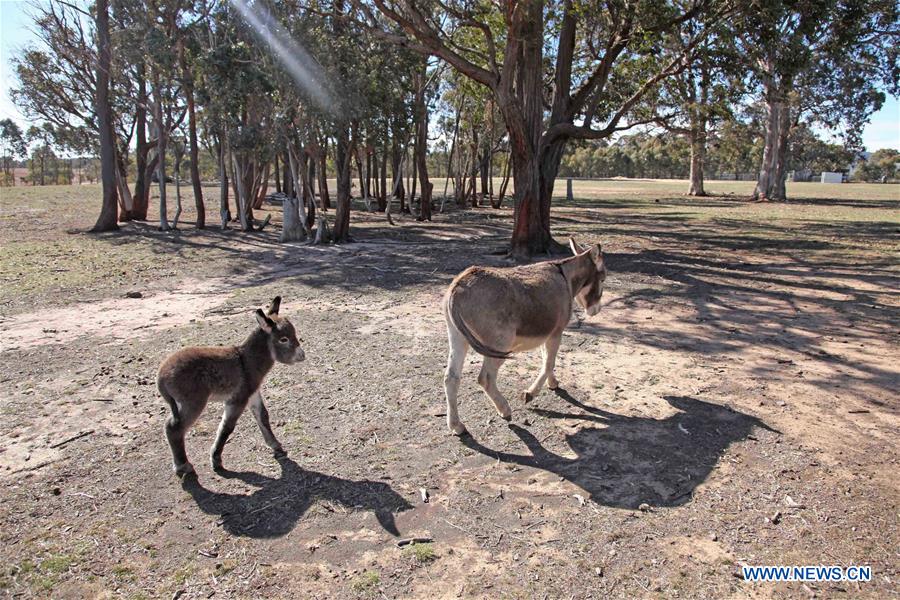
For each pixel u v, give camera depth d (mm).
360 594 3270
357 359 7406
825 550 3580
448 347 7902
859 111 38000
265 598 3254
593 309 6695
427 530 3857
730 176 114625
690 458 4754
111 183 21969
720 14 13898
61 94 24984
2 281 12453
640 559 3525
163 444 5156
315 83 16828
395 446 5070
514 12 12875
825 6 13477
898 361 7004
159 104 21422
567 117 15711
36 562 3564
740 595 3211
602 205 38312
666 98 16312
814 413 5586
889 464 4590
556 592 3256
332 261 15500
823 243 17844
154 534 3857
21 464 4801
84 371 7004
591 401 5992
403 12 15797
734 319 9125
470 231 23062
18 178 86562
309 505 4168
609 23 14852
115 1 19906
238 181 22391
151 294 11398
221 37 19516
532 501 4184
